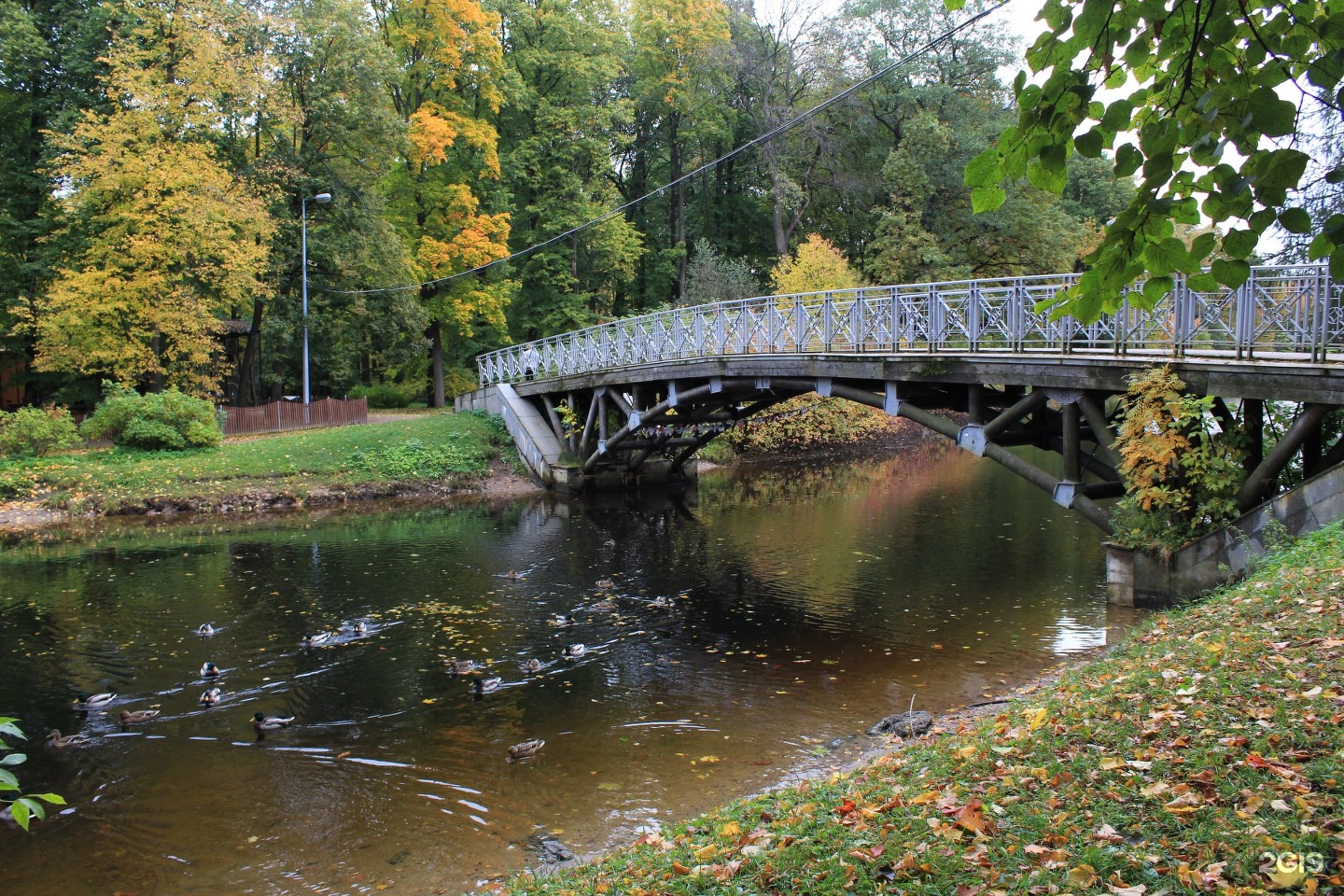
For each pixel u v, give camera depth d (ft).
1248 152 8.55
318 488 79.71
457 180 115.03
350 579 51.47
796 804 18.71
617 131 144.25
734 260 130.82
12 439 77.20
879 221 111.96
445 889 20.36
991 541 57.47
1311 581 24.71
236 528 68.03
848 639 38.11
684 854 16.58
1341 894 10.40
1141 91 9.49
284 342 105.40
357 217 99.55
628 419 75.92
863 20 123.95
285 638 40.42
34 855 22.74
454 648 38.70
